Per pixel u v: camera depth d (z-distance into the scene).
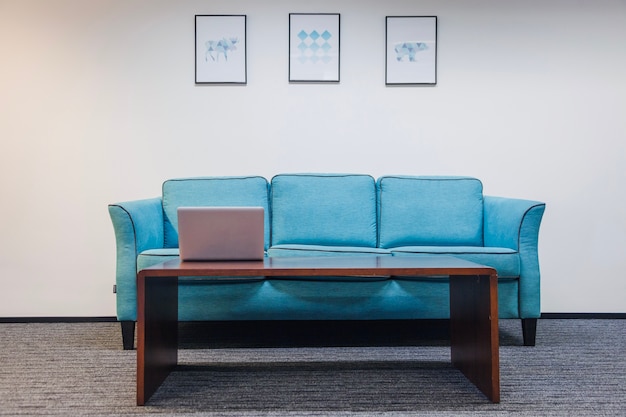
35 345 2.16
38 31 2.75
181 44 2.80
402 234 2.53
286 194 2.57
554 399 1.50
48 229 2.73
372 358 1.95
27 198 2.73
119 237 2.09
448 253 2.15
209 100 2.80
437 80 2.83
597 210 2.80
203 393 1.56
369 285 2.09
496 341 1.47
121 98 2.78
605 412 1.40
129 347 2.09
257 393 1.56
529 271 2.11
